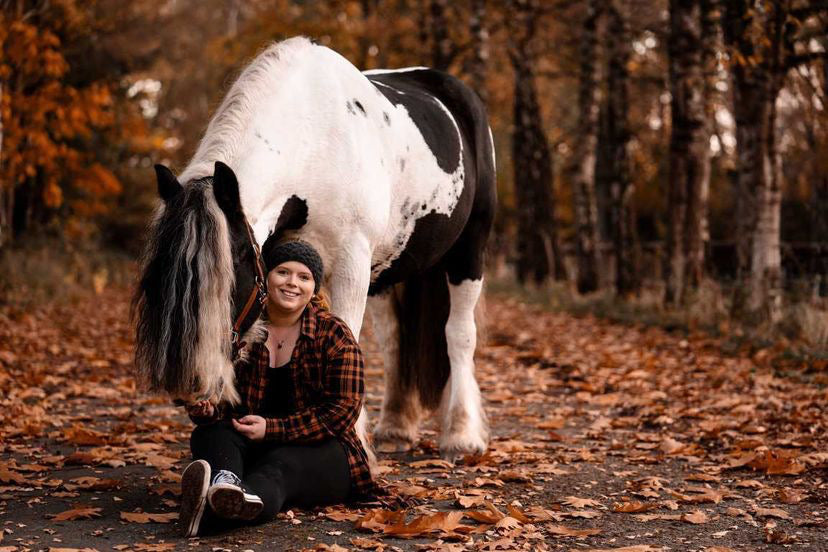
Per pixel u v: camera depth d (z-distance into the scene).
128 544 3.14
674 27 12.29
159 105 34.03
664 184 24.38
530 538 3.37
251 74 3.91
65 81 17.95
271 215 3.78
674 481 4.35
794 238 17.75
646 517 3.69
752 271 9.87
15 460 4.37
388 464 4.67
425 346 5.16
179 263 2.93
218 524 3.30
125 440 4.94
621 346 10.02
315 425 3.50
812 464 4.58
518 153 20.36
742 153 11.08
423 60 21.55
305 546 3.17
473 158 5.22
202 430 3.44
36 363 8.00
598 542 3.36
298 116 3.91
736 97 10.97
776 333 9.18
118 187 18.89
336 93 4.09
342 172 3.99
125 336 10.88
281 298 3.49
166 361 2.88
